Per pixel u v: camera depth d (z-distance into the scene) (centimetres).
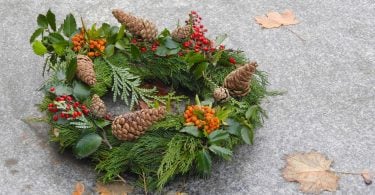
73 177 117
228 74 125
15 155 120
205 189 115
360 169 119
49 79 125
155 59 129
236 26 150
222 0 158
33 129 124
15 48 142
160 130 116
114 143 116
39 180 116
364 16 154
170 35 129
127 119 113
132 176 117
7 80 134
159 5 156
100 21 151
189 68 127
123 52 130
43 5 155
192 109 116
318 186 116
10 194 114
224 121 116
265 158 121
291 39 147
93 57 127
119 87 128
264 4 157
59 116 117
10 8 153
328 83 136
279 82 136
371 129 127
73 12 153
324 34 148
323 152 122
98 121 117
